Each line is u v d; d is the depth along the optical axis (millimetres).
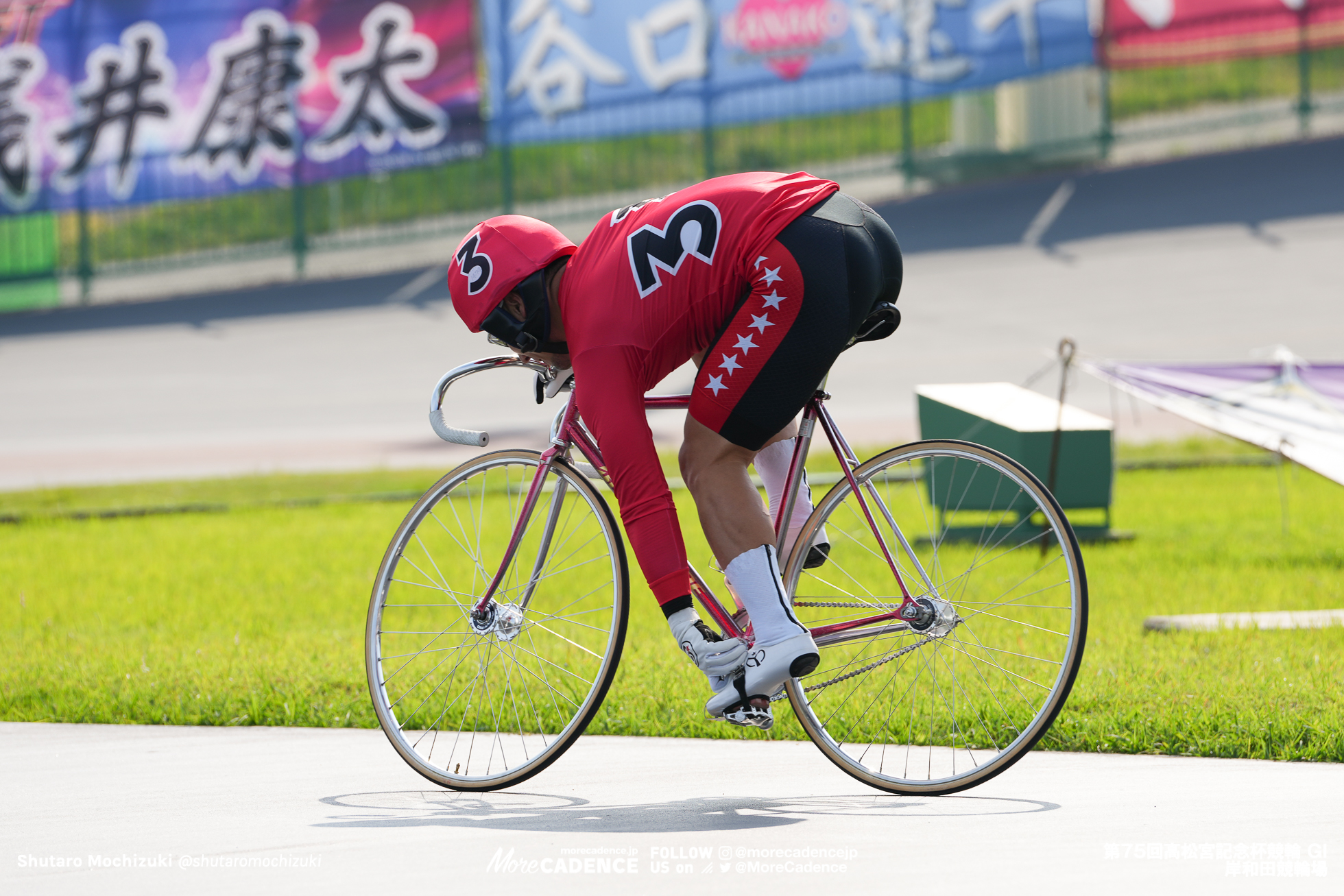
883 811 8852
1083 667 13258
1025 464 23188
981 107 71812
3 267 75875
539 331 9883
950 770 9852
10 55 74688
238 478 37625
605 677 9758
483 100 72750
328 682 13859
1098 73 70500
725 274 9141
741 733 11562
